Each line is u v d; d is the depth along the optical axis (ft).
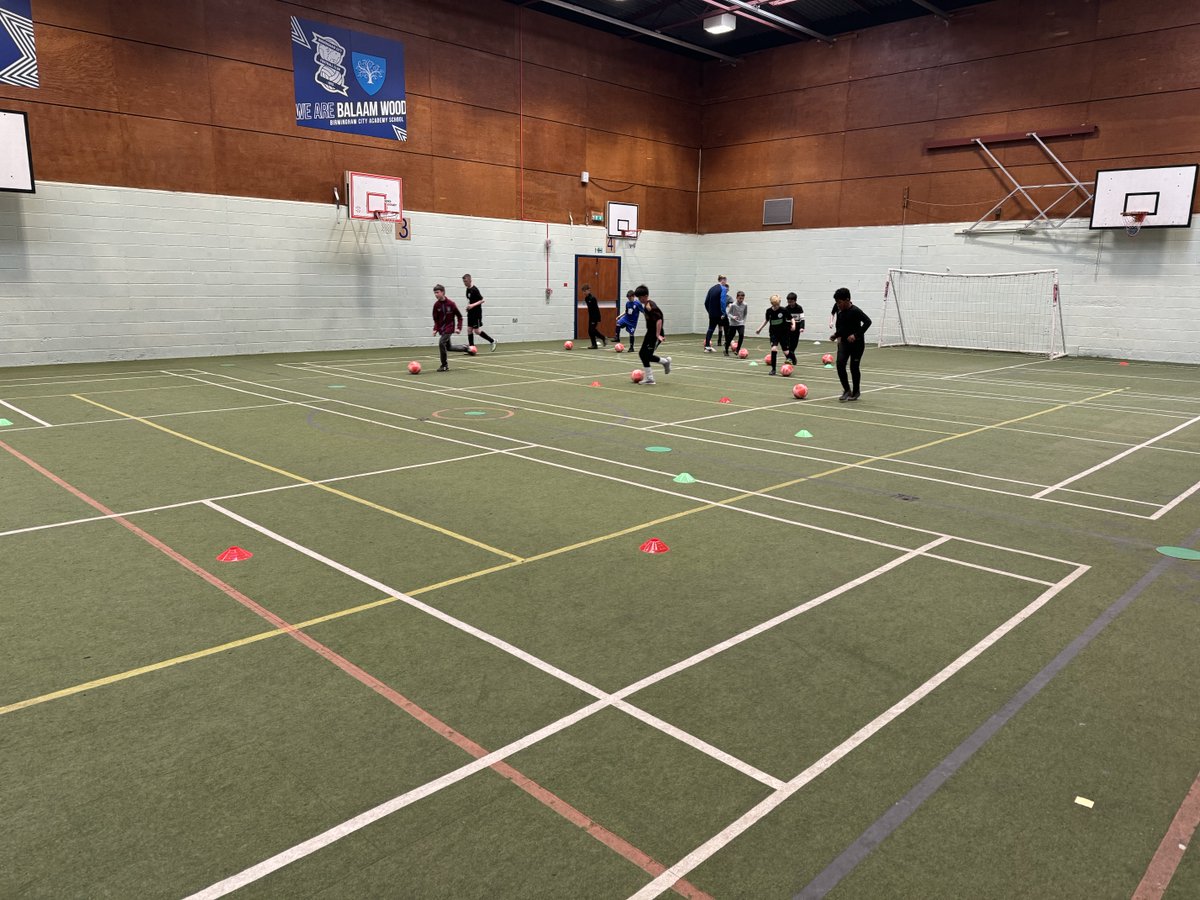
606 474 21.97
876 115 66.39
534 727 9.64
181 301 50.26
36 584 14.01
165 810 8.07
